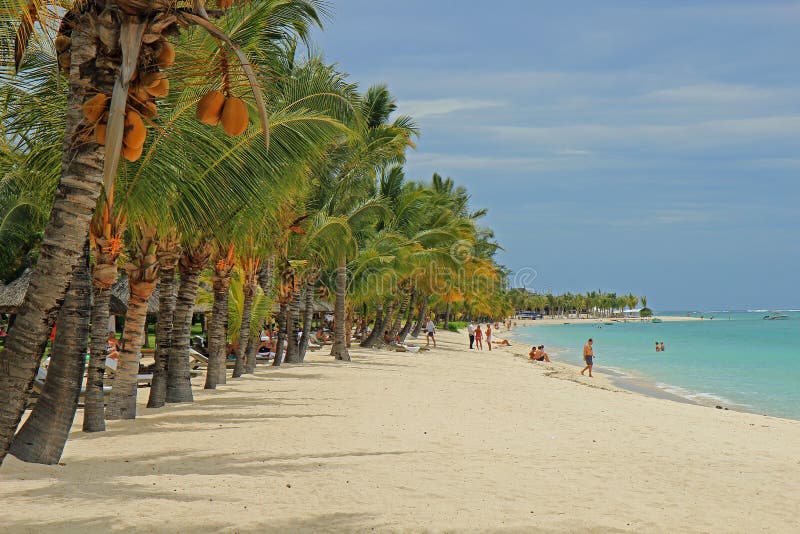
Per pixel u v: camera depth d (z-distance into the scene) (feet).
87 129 18.65
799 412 73.15
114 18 17.71
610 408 56.70
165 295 43.45
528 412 50.01
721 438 42.60
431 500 22.65
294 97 54.49
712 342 255.29
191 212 34.94
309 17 39.81
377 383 63.98
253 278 65.57
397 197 122.62
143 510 18.90
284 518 19.16
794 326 506.89
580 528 20.25
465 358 122.52
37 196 35.68
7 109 26.68
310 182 66.13
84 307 25.62
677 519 22.43
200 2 17.74
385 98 90.94
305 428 36.81
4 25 21.30
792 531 21.88
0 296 81.56
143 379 53.11
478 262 177.06
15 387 19.66
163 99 30.71
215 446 30.58
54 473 23.02
